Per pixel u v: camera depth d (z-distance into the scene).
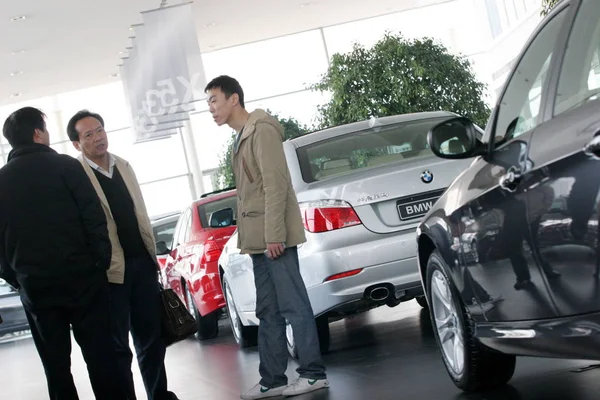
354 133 7.20
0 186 4.96
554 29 3.56
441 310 4.89
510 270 3.71
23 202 4.93
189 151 27.92
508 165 3.61
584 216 3.00
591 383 4.50
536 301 3.57
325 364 6.69
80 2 18.95
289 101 28.05
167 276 11.89
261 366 5.94
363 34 28.17
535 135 3.40
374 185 6.56
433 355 6.14
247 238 5.85
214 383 7.05
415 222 6.54
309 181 6.89
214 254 10.31
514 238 3.58
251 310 8.15
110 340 5.10
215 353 9.21
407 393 5.05
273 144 5.69
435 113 7.39
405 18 28.16
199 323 10.76
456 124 3.90
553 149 3.20
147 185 28.39
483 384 4.72
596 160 2.89
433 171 6.60
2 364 13.23
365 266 6.48
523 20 24.86
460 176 4.39
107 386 5.08
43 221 4.93
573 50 3.33
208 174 28.11
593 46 3.19
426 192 6.57
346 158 6.99
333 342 7.91
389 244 6.48
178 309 5.84
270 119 5.78
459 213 4.19
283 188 5.68
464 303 4.43
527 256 3.50
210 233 10.47
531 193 3.36
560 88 3.35
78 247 4.98
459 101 21.00
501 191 3.65
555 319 3.44
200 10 22.52
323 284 6.54
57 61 24.03
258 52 27.97
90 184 5.03
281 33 27.45
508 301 3.85
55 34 21.22
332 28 28.05
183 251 11.02
